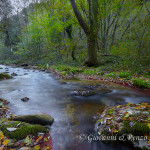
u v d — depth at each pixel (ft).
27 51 67.31
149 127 7.20
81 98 15.62
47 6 53.93
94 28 38.65
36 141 7.68
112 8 40.60
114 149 7.39
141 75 24.39
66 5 44.65
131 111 9.12
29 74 35.94
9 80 27.09
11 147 7.09
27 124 8.93
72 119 10.51
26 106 13.14
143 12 42.16
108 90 18.70
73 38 54.44
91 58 40.86
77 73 34.37
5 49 94.27
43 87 21.31
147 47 30.55
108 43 57.31
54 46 63.16
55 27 58.29
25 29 74.38
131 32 37.91
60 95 16.87
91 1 37.27
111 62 40.47
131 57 34.14
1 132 8.01
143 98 15.15
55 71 39.06
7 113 11.20
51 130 9.03
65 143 7.75
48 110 12.23
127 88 19.43
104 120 9.07
